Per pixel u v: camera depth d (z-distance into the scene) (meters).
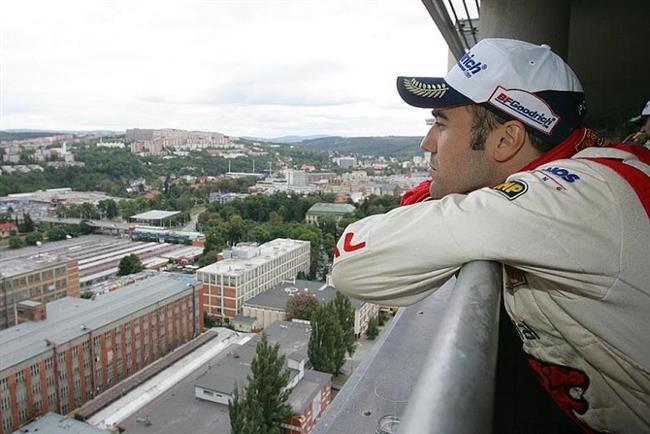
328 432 1.42
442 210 0.86
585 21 4.92
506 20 3.59
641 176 0.82
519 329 1.01
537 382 1.25
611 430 0.95
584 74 6.58
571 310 0.83
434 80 1.07
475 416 0.38
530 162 1.03
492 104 0.99
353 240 0.96
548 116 0.99
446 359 0.44
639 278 0.75
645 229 0.76
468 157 1.06
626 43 5.46
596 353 0.85
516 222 0.78
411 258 0.87
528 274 0.91
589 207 0.78
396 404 1.54
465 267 0.79
